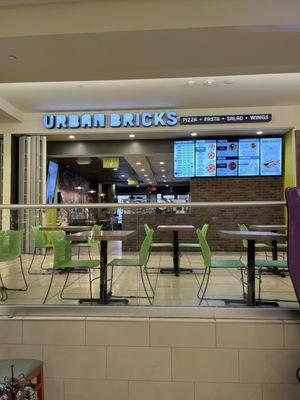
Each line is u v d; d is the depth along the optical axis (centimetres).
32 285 339
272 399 248
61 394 259
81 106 756
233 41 364
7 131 802
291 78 602
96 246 373
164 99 711
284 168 813
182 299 288
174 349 255
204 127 770
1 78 463
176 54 394
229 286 330
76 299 291
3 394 188
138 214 398
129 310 266
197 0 339
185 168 842
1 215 332
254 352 252
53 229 376
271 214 312
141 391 255
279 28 339
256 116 757
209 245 333
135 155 883
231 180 839
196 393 252
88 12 346
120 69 436
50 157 907
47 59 405
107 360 258
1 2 344
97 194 1778
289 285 333
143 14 343
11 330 264
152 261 410
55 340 262
